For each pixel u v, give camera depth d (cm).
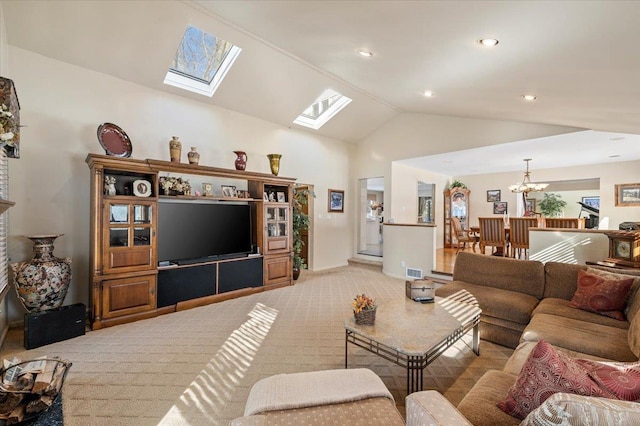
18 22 299
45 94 338
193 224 409
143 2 300
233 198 450
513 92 321
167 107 429
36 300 294
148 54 363
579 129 424
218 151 483
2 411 133
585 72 234
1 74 284
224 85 443
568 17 167
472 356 264
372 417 125
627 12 150
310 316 364
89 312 350
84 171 362
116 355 263
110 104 381
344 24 253
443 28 218
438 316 247
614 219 639
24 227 325
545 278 299
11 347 276
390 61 318
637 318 186
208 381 225
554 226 519
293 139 599
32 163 330
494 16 185
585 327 218
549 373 108
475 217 862
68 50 337
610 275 255
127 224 341
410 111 598
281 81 454
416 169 743
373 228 1012
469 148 532
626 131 414
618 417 75
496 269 330
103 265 324
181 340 294
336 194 686
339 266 694
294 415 125
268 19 292
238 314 370
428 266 534
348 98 554
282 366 247
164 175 417
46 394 141
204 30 341
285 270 509
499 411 124
